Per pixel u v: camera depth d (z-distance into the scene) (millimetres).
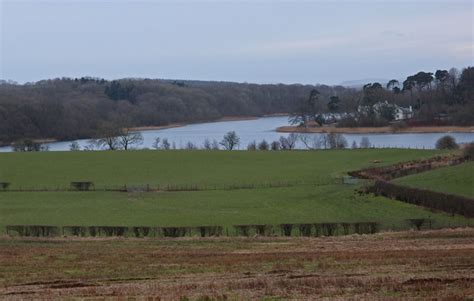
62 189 68438
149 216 52375
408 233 40000
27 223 49875
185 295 21406
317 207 54500
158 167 86938
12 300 21734
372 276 24625
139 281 25766
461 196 49375
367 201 55500
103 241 40250
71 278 26906
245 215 51969
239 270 27750
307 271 26797
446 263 27391
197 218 50906
